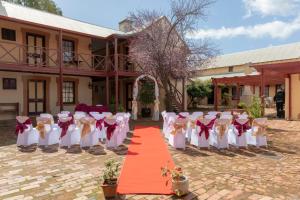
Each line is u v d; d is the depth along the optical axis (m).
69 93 16.55
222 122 7.77
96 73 15.27
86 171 5.64
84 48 16.73
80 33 14.42
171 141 8.00
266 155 7.07
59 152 7.28
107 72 15.77
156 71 15.92
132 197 4.33
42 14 16.31
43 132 7.95
